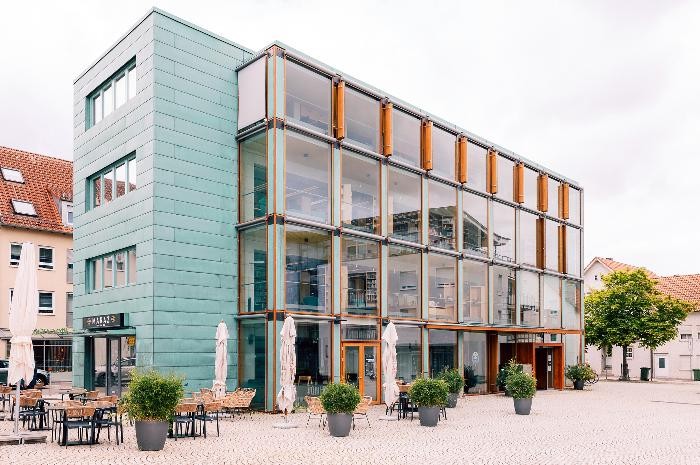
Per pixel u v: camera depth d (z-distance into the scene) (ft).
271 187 65.31
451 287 89.30
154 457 36.83
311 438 46.01
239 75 71.31
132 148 67.51
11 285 103.86
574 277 119.55
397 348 78.59
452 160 92.38
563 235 117.39
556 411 68.54
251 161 69.67
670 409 71.92
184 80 66.64
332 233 70.90
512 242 103.76
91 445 41.09
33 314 44.60
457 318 89.10
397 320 77.97
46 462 34.78
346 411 47.09
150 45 65.26
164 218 63.52
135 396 39.32
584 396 91.97
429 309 84.43
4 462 34.78
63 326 110.01
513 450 41.16
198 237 65.87
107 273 72.54
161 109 64.44
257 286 66.90
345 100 75.36
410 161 84.69
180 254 64.28
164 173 63.98
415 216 84.28
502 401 79.87
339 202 72.23
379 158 78.64
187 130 66.28
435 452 40.04
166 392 39.68
